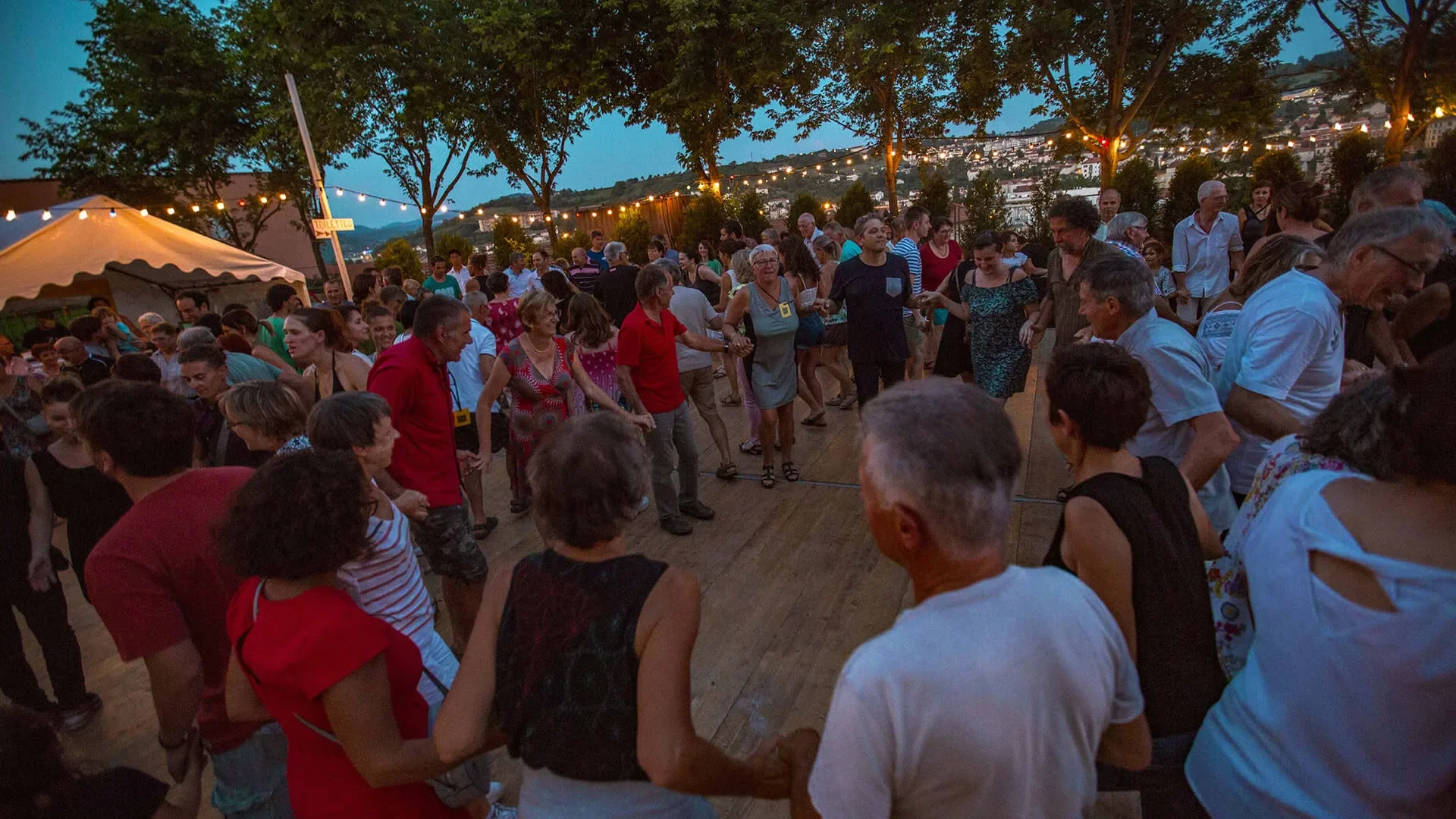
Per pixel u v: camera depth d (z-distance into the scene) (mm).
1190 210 12094
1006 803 917
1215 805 1252
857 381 4539
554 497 1177
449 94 16531
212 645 1776
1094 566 1308
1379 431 1066
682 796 1240
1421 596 955
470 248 16578
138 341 7762
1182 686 1345
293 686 1289
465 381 4406
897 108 14844
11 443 4973
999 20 13930
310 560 1315
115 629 1641
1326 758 1080
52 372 6020
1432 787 1007
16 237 8828
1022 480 4477
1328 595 1054
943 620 929
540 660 1152
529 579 1222
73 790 1160
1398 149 10844
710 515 4375
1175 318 3330
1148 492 1356
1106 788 1484
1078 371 1386
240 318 4930
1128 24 13453
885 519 1002
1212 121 14375
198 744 1693
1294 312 1970
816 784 954
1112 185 12508
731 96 15156
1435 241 1814
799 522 4230
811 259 5129
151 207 18328
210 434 3693
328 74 15828
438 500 2834
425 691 1963
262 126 17281
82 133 18312
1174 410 1998
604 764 1142
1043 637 924
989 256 4230
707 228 13922
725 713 2725
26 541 2900
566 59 15586
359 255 24469
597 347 4270
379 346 4633
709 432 6016
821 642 3117
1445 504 994
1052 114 15430
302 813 1420
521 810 1240
